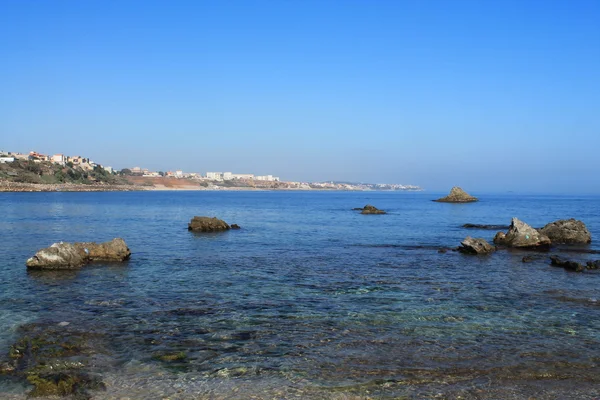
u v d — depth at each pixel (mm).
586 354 12234
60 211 78500
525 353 12242
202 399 9516
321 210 95812
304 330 13945
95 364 11211
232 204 125188
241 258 28625
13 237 39031
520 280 22109
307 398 9633
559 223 39531
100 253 27141
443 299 18016
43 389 9695
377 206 118688
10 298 17719
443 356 11961
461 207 114250
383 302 17438
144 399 9492
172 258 28438
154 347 12383
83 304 16859
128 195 198750
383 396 9750
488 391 10062
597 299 18188
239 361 11500
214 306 16656
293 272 23719
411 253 31375
